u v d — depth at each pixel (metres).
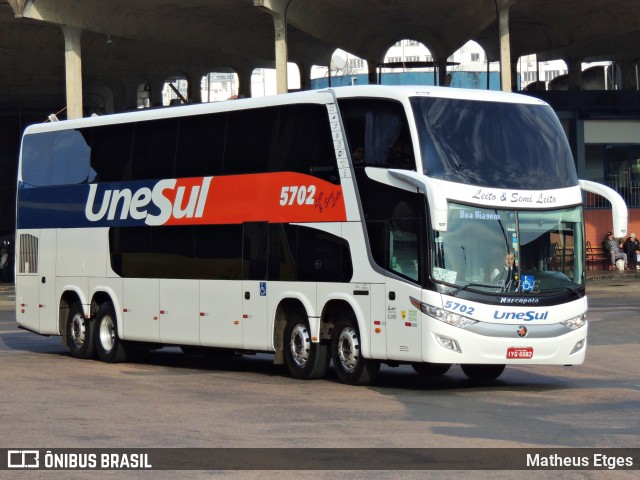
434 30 81.44
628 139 70.81
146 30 70.31
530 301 20.69
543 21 79.94
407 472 12.46
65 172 29.34
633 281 57.66
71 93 62.97
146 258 26.50
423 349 20.27
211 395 20.16
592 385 21.95
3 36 70.88
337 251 21.97
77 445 14.37
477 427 15.97
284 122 23.31
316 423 16.39
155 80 89.69
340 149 22.03
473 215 20.59
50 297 29.67
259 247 23.62
